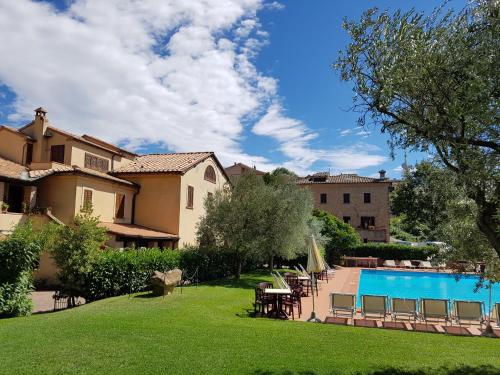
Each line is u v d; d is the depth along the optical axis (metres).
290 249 23.45
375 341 9.60
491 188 6.08
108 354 7.65
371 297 13.34
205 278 21.95
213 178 33.03
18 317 12.16
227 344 8.63
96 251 15.02
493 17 5.58
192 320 11.15
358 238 39.62
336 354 8.23
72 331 9.37
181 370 6.90
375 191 52.53
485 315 12.63
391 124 6.69
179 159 30.30
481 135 5.79
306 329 10.80
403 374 7.12
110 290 15.62
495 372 7.30
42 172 22.05
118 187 25.81
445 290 25.11
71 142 24.61
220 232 23.30
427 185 7.29
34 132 25.22
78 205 22.23
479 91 5.28
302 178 58.31
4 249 12.59
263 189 23.53
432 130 5.92
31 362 7.12
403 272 31.91
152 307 12.82
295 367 7.26
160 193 27.17
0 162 22.67
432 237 8.87
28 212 21.03
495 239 6.20
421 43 5.98
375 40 6.49
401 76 5.99
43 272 21.22
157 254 18.06
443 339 10.24
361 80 6.60
